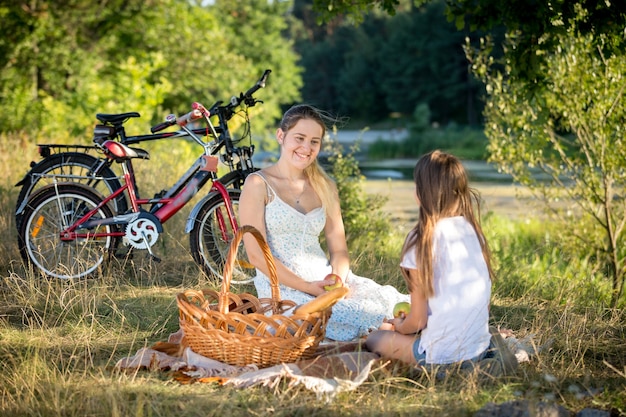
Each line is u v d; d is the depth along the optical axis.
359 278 4.55
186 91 19.11
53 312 4.77
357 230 7.61
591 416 3.19
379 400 3.35
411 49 53.12
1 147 10.71
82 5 17.64
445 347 3.60
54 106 14.27
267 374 3.52
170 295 5.23
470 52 7.64
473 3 6.25
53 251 5.60
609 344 4.32
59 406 3.34
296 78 26.53
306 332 3.85
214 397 3.40
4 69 16.39
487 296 3.65
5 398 3.45
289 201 4.44
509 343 3.97
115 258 5.52
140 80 15.62
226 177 5.66
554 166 7.36
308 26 73.31
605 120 6.77
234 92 19.67
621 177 6.83
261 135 22.75
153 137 5.69
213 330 3.68
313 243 4.50
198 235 5.58
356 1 7.00
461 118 52.34
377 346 3.82
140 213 5.48
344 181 7.96
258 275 4.45
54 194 5.57
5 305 4.89
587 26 5.81
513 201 13.42
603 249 7.48
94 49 18.31
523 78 6.27
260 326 3.70
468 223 3.68
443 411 3.28
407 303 3.92
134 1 18.58
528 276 6.17
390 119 55.38
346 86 58.66
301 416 3.27
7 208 7.23
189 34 19.02
